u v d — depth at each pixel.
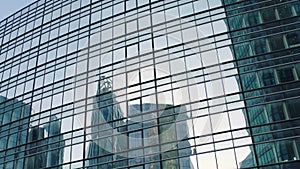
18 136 38.00
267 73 27.52
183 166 26.77
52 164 33.31
